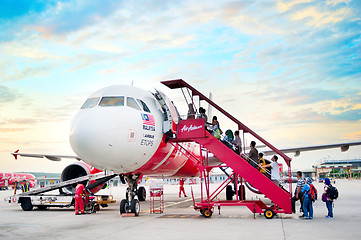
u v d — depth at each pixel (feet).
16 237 28.19
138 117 38.11
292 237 25.63
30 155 67.67
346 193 81.46
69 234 29.25
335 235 26.21
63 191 56.80
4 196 106.11
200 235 27.27
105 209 52.85
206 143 41.04
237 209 48.52
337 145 62.13
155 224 34.17
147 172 46.44
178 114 47.80
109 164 37.17
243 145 46.62
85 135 34.68
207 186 41.32
